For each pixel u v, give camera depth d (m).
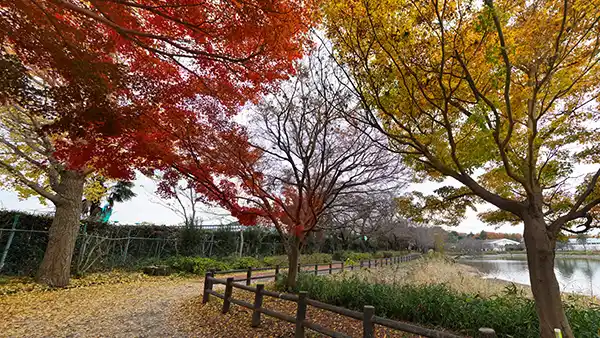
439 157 3.57
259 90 4.75
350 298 6.12
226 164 5.43
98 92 3.25
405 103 3.86
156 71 4.18
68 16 3.30
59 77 3.98
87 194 11.45
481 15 2.57
